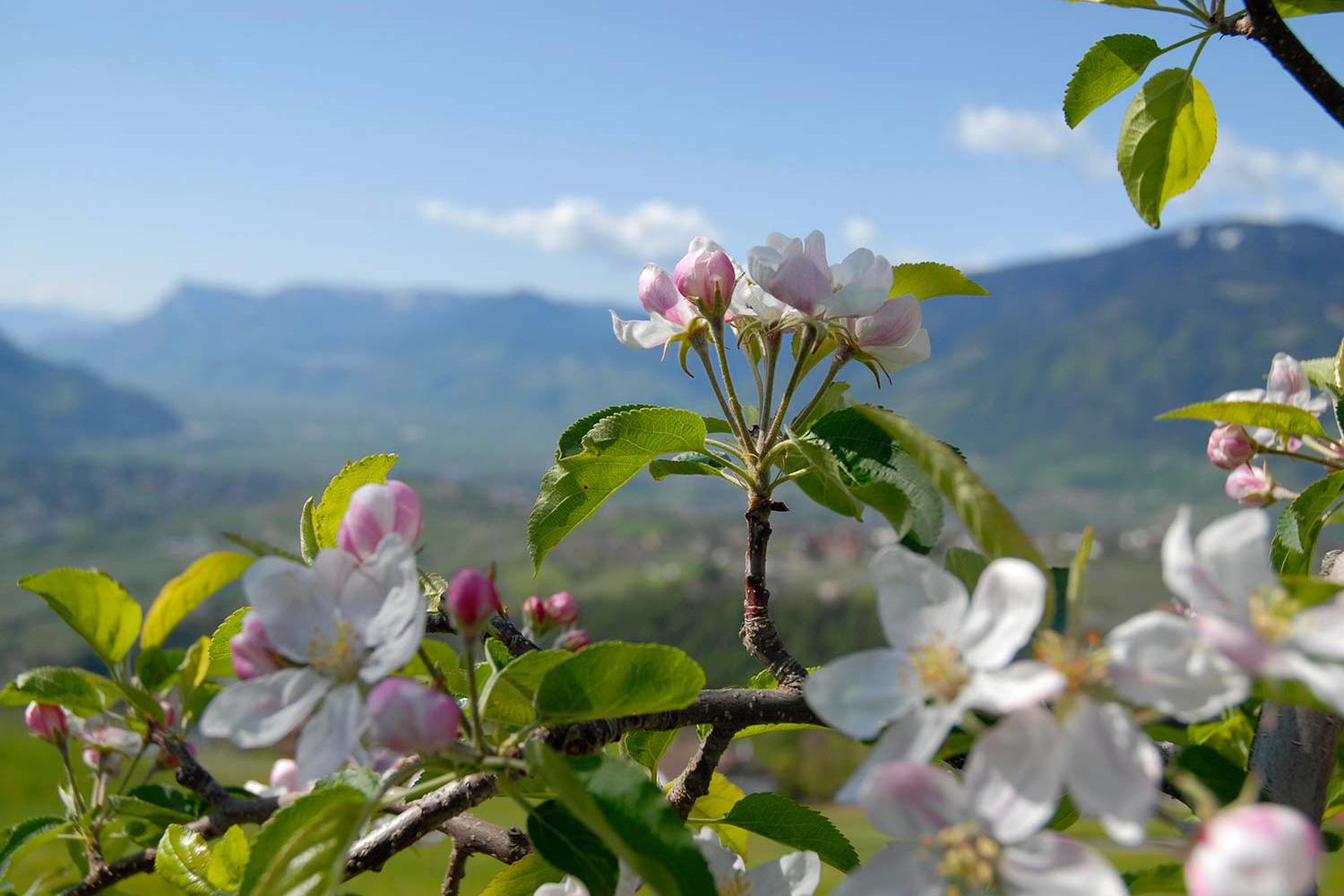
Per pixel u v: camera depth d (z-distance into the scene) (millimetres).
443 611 339
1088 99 407
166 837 349
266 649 258
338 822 248
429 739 235
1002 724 214
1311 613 214
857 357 369
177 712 442
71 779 437
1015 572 224
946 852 211
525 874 332
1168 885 244
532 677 285
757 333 380
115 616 365
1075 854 210
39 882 458
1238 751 352
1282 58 350
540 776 242
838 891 215
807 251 364
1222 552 216
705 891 240
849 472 327
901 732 221
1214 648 207
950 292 398
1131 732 205
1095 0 393
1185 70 393
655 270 399
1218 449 415
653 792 249
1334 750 293
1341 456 391
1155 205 415
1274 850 188
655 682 267
